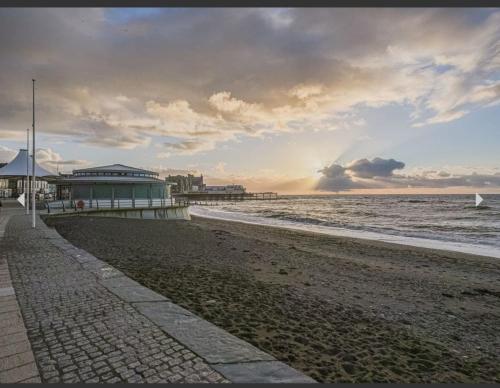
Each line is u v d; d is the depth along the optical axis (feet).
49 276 22.93
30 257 29.71
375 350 15.23
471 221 115.44
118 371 10.55
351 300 24.06
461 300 26.55
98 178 108.68
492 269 40.27
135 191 110.22
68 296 18.43
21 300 17.65
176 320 15.05
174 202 124.98
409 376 12.91
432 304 24.88
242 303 20.45
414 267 40.47
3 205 128.47
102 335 13.30
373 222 114.93
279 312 19.33
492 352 16.51
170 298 20.22
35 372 10.48
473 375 13.58
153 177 123.85
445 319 21.48
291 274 31.89
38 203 124.98
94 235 51.44
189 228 80.59
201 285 24.21
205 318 17.22
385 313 21.57
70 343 12.57
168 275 26.61
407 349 15.79
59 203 102.32
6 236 43.55
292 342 15.15
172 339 12.99
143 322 14.69
